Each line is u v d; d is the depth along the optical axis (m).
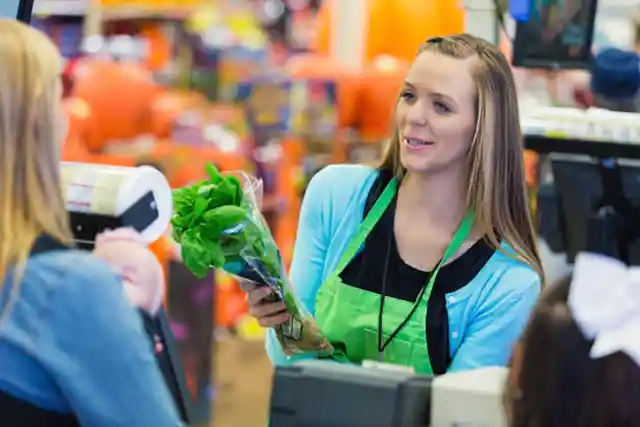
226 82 5.86
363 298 2.31
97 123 4.76
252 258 2.03
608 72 3.48
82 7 5.89
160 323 1.98
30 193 1.52
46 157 1.55
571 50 3.32
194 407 4.11
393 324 2.26
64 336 1.49
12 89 1.50
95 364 1.50
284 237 5.48
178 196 1.99
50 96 1.55
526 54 3.33
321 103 5.54
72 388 1.49
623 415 1.26
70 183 1.90
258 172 5.58
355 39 5.17
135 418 1.53
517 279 2.22
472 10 3.72
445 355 2.24
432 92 2.21
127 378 1.52
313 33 6.04
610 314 1.29
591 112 3.18
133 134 4.92
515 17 3.32
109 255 1.84
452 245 2.26
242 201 1.99
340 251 2.39
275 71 5.80
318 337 2.22
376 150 5.25
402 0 4.96
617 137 3.08
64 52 5.79
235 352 5.41
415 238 2.32
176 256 3.93
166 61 5.89
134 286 1.84
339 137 5.28
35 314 1.48
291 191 5.52
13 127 1.51
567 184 3.21
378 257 2.33
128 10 5.91
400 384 1.65
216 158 5.12
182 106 5.41
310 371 1.69
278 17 6.27
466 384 1.67
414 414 1.66
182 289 4.00
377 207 2.38
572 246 3.16
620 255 3.15
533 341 1.34
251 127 5.67
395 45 5.04
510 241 2.25
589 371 1.28
